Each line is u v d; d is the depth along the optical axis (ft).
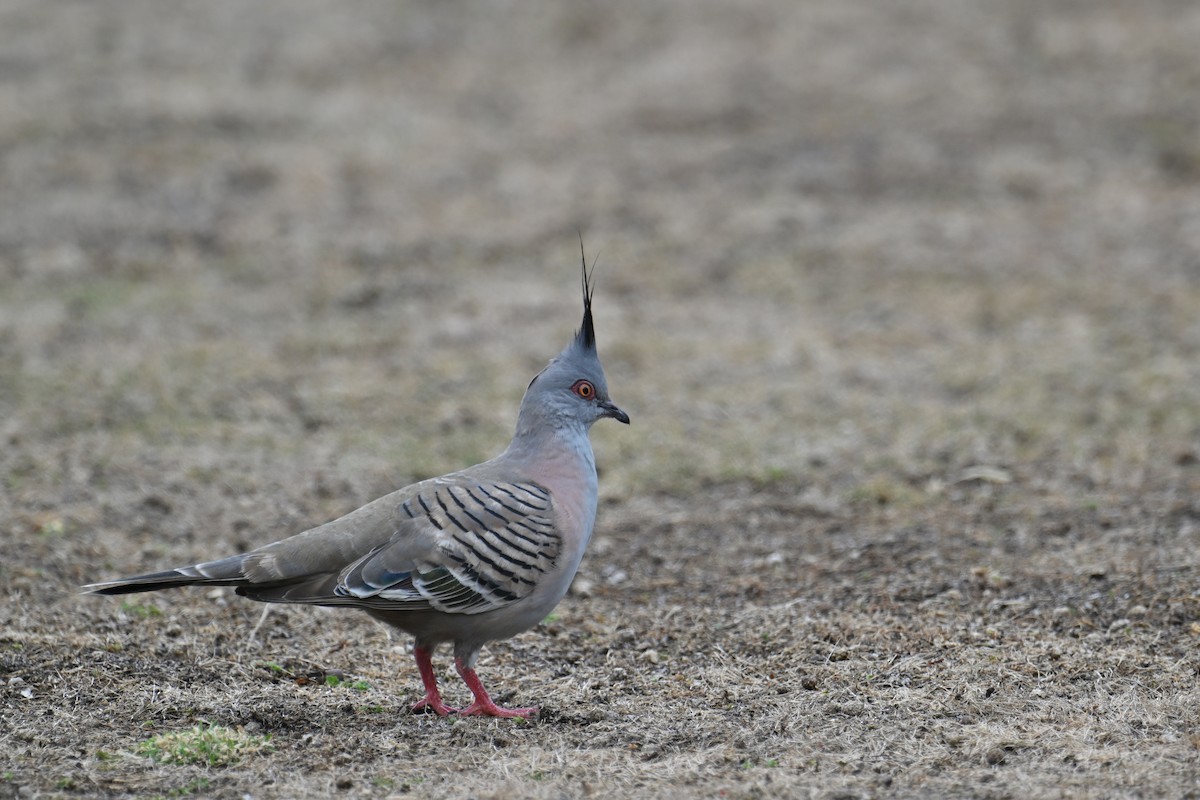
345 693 34.45
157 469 51.19
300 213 81.51
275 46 107.04
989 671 34.71
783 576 42.88
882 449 54.90
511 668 36.55
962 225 80.89
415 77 103.24
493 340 67.00
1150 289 71.82
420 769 29.37
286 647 37.24
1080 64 100.73
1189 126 90.94
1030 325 68.44
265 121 93.97
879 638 37.09
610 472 53.31
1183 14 108.17
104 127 90.94
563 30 111.24
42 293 70.28
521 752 30.27
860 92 98.78
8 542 42.86
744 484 51.98
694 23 111.86
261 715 32.32
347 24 111.65
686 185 86.99
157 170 85.92
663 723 32.07
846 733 31.12
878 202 84.38
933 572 42.04
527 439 33.24
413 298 71.92
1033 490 49.96
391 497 31.96
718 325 69.51
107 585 29.63
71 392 58.49
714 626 38.91
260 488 50.01
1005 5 112.27
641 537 47.03
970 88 98.22
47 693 33.12
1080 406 58.44
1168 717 31.60
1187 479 49.57
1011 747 30.04
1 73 98.63
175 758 29.71
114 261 74.69
